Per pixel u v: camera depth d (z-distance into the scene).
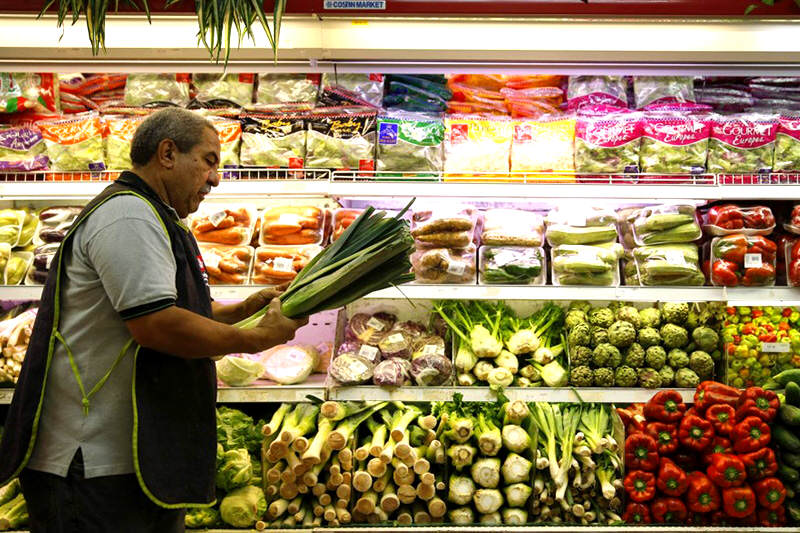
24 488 1.85
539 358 3.03
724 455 2.68
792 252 3.04
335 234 3.15
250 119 3.16
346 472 2.74
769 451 2.67
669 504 2.69
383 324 3.24
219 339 1.78
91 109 3.37
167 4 2.47
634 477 2.71
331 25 2.60
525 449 2.76
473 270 3.08
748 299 2.98
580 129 3.08
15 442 1.80
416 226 3.09
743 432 2.68
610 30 2.59
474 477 2.73
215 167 1.95
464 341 3.09
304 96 3.29
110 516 1.78
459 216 3.06
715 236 3.12
